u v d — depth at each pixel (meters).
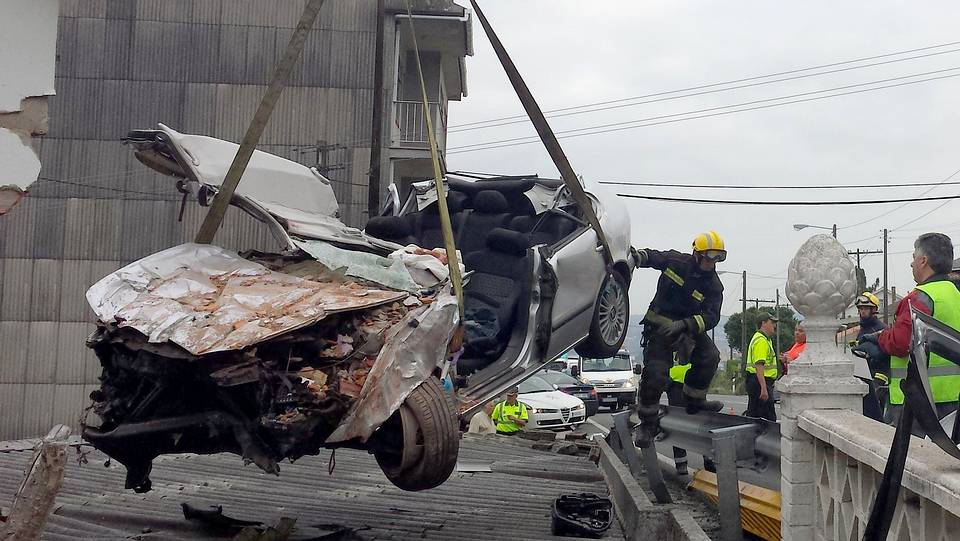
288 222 5.82
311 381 4.67
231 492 7.38
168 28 25.80
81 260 25.61
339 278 5.37
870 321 9.12
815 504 4.58
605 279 8.66
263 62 25.69
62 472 3.18
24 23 5.16
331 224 6.58
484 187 9.26
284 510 6.70
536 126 6.56
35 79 5.21
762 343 11.30
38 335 25.48
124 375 5.11
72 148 25.62
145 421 5.02
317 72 25.69
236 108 25.62
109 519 6.05
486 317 8.01
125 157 25.70
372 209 20.69
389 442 5.11
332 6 25.78
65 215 25.61
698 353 9.23
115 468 8.33
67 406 25.42
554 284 7.76
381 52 20.89
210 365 4.66
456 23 26.08
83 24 25.69
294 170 6.75
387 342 4.93
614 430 10.25
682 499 9.59
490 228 9.09
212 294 5.13
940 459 3.04
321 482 8.10
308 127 25.61
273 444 4.82
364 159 25.55
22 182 5.20
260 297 5.04
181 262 5.43
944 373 3.54
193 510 5.88
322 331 4.86
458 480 8.95
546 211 8.92
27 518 3.11
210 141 6.16
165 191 25.59
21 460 8.55
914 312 2.92
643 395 8.92
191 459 9.06
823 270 4.71
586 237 8.48
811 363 4.72
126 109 25.70
